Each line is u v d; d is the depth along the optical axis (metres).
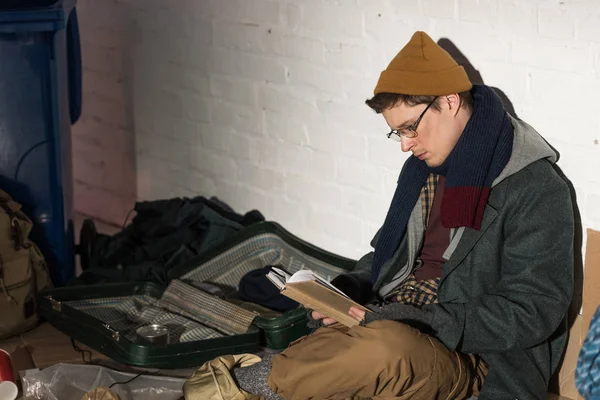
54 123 3.74
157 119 4.48
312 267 3.67
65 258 3.88
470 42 3.05
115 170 4.86
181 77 4.27
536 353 2.71
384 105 2.61
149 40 4.42
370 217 3.52
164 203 4.07
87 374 3.05
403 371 2.48
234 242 3.78
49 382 2.98
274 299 3.52
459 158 2.64
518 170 2.61
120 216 4.88
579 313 2.89
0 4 3.55
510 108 2.98
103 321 3.35
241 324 3.27
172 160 4.44
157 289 3.63
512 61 2.95
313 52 3.60
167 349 3.08
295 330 3.23
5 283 3.47
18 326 3.52
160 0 4.30
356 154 3.52
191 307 3.46
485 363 2.75
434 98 2.58
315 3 3.55
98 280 3.83
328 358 2.54
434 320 2.58
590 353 1.85
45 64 3.67
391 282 2.91
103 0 4.69
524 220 2.59
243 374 2.80
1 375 2.96
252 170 4.00
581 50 2.76
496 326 2.56
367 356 2.49
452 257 2.68
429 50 2.59
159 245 3.93
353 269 3.21
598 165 2.79
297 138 3.75
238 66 3.96
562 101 2.84
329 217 3.69
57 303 3.44
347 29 3.45
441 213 2.66
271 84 3.82
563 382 2.92
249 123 3.97
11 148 3.71
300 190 3.79
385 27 3.31
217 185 4.21
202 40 4.11
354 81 3.46
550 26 2.82
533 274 2.57
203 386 2.75
